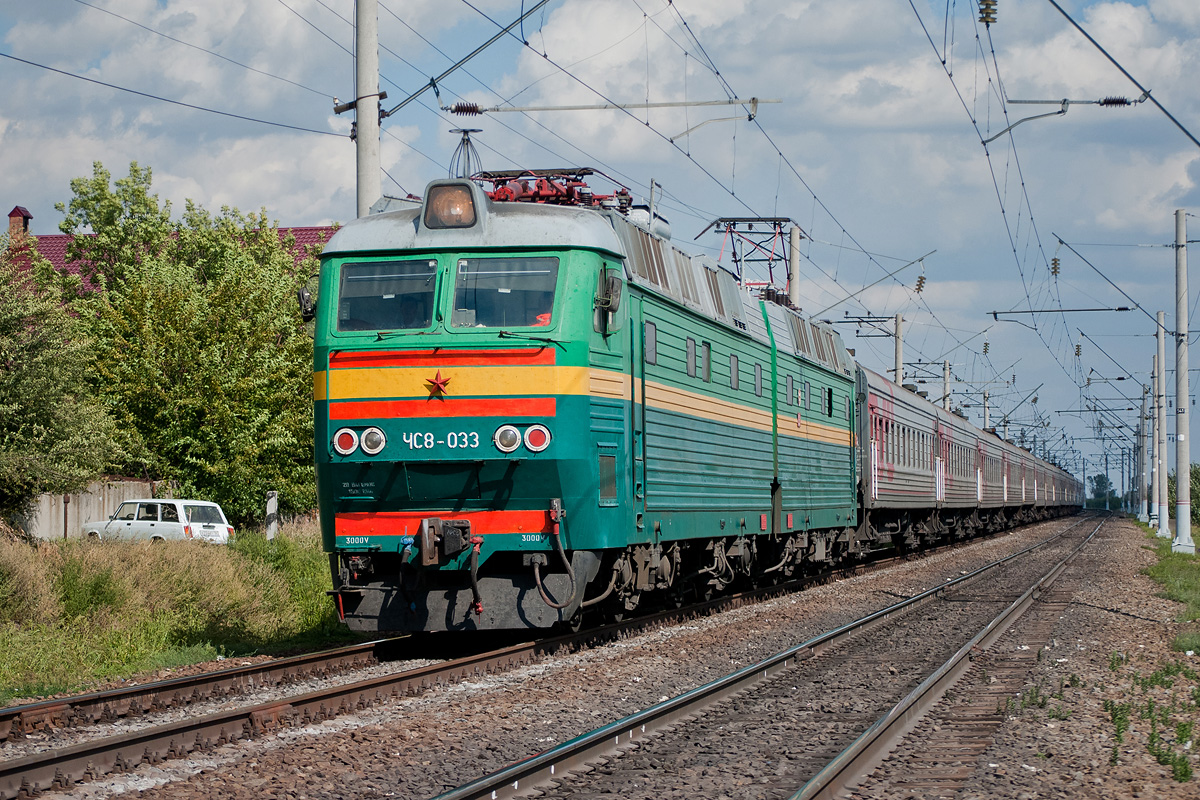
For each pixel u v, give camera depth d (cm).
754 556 2036
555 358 1212
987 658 1348
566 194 1487
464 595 1249
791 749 855
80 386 2402
